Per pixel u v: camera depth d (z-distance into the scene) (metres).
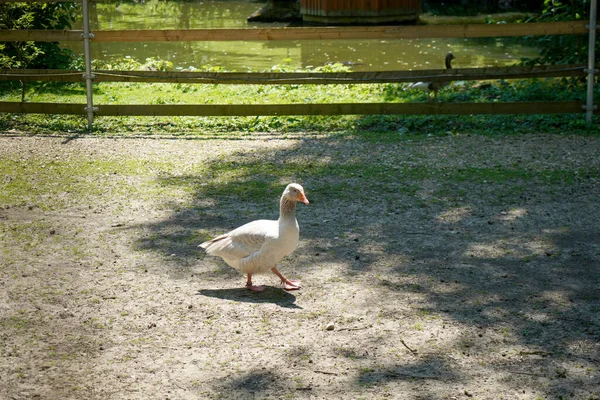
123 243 8.36
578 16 13.14
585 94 12.40
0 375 6.13
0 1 11.60
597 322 6.97
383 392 5.84
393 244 8.29
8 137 11.28
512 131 11.21
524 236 8.41
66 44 19.31
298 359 6.35
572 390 5.84
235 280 7.76
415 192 9.41
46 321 7.09
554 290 7.54
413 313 7.19
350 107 11.49
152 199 9.32
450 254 8.10
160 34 11.51
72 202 9.24
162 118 12.01
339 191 9.47
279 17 24.75
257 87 13.73
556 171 9.86
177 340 6.71
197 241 8.40
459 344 6.59
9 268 7.91
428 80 11.30
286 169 10.11
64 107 11.75
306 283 7.68
